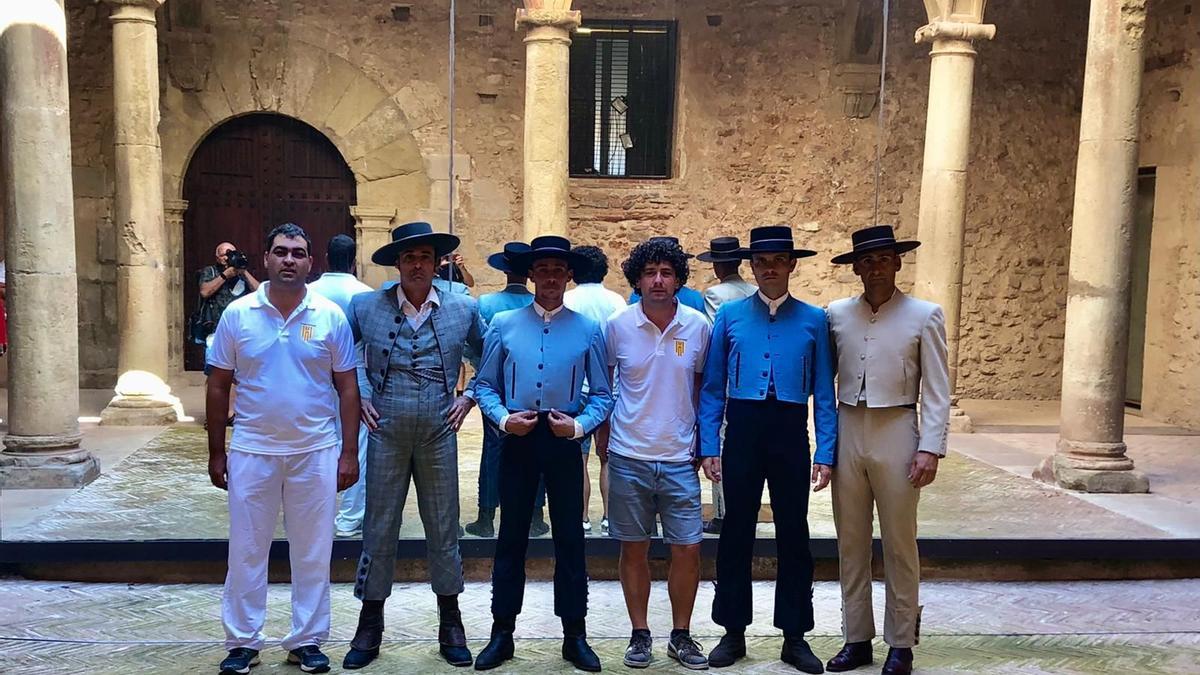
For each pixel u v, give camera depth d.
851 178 9.69
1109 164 5.90
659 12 9.48
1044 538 4.76
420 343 3.61
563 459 3.59
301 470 3.46
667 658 3.72
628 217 9.61
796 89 9.60
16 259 5.63
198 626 3.96
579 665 3.59
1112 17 5.84
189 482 5.70
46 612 4.09
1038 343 9.93
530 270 3.68
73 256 5.80
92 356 9.20
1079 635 4.06
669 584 3.70
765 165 9.66
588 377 3.62
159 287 7.68
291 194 9.41
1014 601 4.49
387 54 9.32
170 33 8.95
